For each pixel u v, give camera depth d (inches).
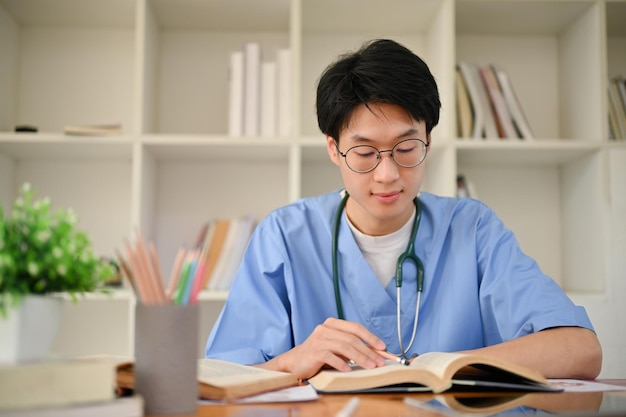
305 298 52.6
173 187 90.7
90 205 90.4
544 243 92.4
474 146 81.4
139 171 80.4
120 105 91.9
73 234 27.5
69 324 88.9
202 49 92.5
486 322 51.6
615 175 81.6
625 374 78.0
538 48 94.7
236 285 53.7
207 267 81.7
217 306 89.1
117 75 92.2
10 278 24.1
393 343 51.6
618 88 85.3
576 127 88.9
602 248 81.1
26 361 25.0
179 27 91.7
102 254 89.8
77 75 91.9
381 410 27.6
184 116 91.7
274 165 91.8
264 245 54.5
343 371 39.0
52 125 91.0
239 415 26.6
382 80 44.3
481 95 84.6
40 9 87.0
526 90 94.2
